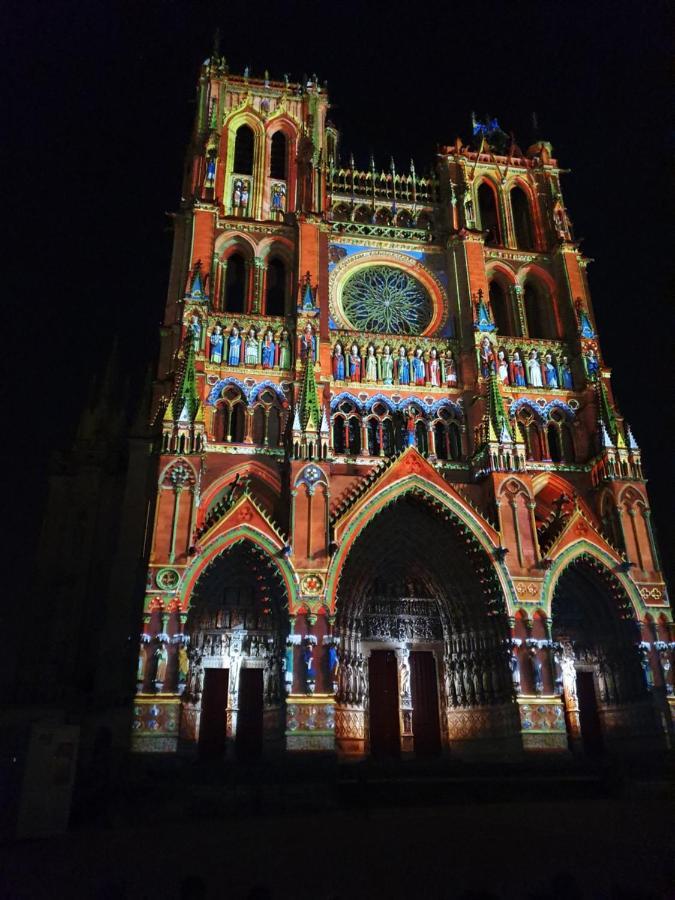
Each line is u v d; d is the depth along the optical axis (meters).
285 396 52.75
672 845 21.67
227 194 63.12
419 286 62.84
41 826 24.97
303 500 44.47
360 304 60.84
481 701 45.41
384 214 65.94
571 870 18.44
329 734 38.97
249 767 34.44
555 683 42.91
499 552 45.00
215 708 43.72
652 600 46.78
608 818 28.12
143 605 40.22
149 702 37.69
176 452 43.97
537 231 68.38
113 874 18.84
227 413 51.81
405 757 44.97
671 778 35.78
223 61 68.94
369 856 20.97
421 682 48.16
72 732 26.55
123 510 49.09
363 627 48.31
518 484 48.06
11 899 16.39
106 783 34.03
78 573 50.59
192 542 41.94
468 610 47.78
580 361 58.56
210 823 28.62
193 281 54.31
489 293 66.00
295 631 41.03
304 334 54.03
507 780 35.41
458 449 54.28
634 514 49.88
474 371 56.41
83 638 48.84
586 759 39.84
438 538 49.06
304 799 32.41
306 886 17.30
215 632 45.25
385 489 45.47
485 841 23.17
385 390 55.09
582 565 47.88
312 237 59.09
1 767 27.33
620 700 46.31
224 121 65.88
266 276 59.53
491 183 70.06
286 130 68.31
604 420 53.62
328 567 42.69
